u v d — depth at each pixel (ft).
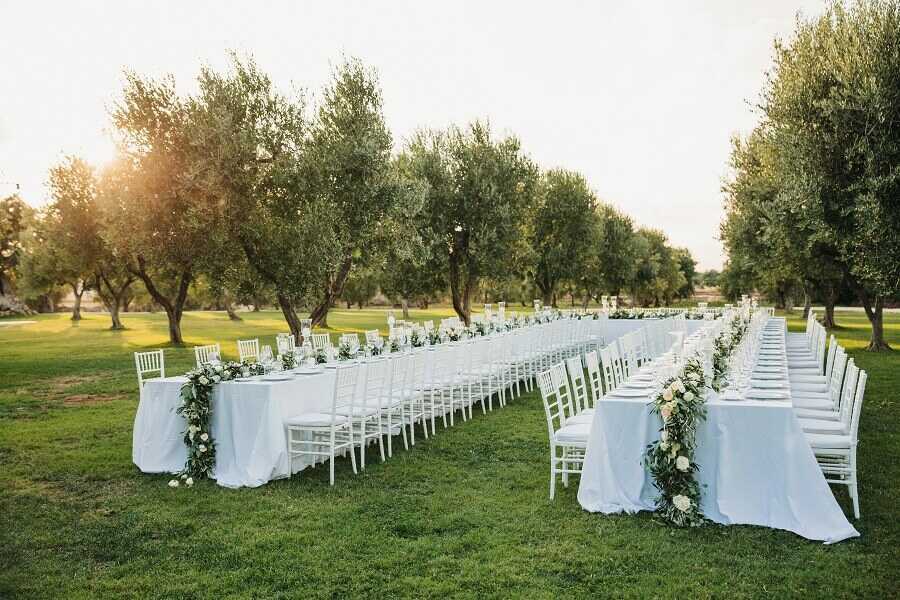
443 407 29.78
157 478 22.33
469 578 13.71
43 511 18.83
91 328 120.06
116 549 15.90
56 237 84.94
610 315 66.33
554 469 19.12
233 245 51.42
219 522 17.71
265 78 50.37
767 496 16.51
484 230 67.82
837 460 22.29
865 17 35.91
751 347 30.25
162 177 51.52
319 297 53.31
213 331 106.73
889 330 86.48
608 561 14.47
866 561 14.20
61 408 35.94
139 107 52.34
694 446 16.78
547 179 98.43
